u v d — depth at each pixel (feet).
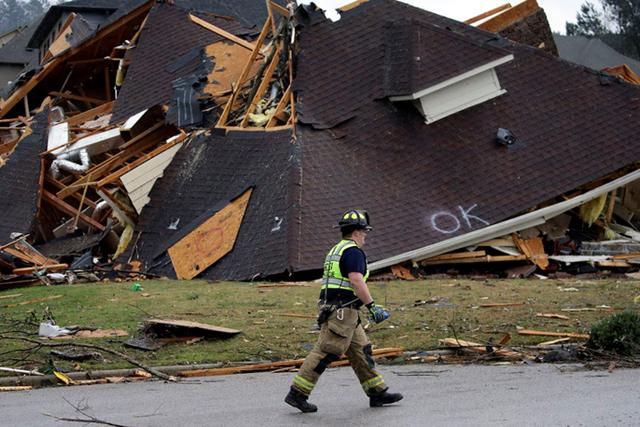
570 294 96.84
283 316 86.07
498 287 104.99
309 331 78.79
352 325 51.24
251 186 131.23
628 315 69.87
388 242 122.83
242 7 200.13
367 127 136.15
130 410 54.44
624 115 145.07
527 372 62.75
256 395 58.39
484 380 60.29
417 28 143.02
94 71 213.46
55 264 128.36
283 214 123.75
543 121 141.90
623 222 146.41
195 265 127.13
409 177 131.75
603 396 53.06
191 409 54.19
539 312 84.79
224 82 165.48
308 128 134.41
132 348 73.82
